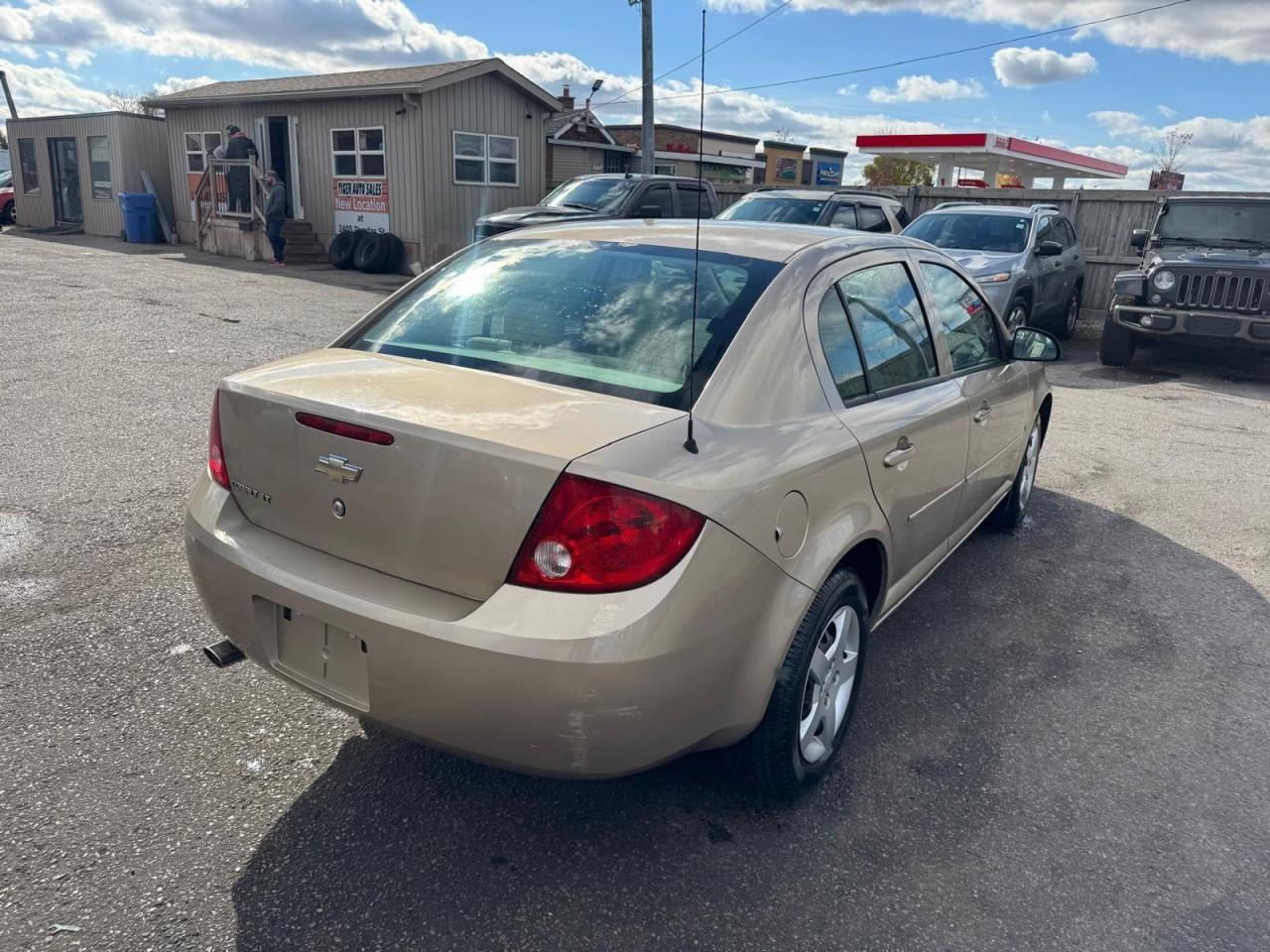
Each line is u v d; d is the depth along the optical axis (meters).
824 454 2.64
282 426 2.48
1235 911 2.48
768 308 2.74
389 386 2.52
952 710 3.44
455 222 19.38
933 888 2.52
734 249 3.05
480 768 2.94
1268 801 2.97
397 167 18.81
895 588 3.40
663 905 2.41
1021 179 29.48
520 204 20.80
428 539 2.25
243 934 2.25
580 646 2.07
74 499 4.96
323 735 3.06
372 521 2.33
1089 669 3.79
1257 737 3.34
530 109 20.52
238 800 2.72
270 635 2.54
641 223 3.47
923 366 3.55
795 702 2.62
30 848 2.49
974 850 2.68
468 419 2.27
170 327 10.47
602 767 2.18
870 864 2.60
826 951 2.29
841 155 44.47
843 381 2.95
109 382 7.64
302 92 19.25
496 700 2.12
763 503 2.37
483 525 2.17
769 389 2.61
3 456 5.62
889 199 13.52
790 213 12.46
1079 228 14.59
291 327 10.97
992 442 4.27
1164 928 2.41
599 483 2.11
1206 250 10.82
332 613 2.29
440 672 2.15
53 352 8.71
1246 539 5.35
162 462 5.63
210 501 2.70
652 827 2.71
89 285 13.88
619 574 2.12
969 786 2.98
